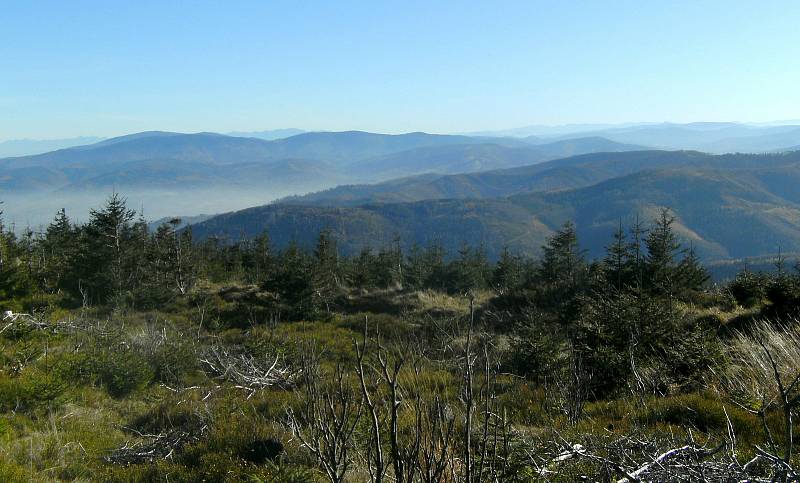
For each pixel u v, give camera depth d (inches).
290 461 181.9
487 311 587.2
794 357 205.9
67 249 908.6
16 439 236.1
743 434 164.1
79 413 289.0
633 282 534.6
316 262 771.4
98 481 199.2
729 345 326.6
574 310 450.9
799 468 123.0
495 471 109.5
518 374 311.1
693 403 200.2
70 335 457.1
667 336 289.0
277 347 416.2
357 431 142.0
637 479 99.1
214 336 530.9
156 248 848.3
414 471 94.3
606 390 260.5
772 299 412.5
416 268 1242.0
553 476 122.7
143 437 254.5
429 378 238.1
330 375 313.3
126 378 345.4
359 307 693.3
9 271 609.3
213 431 237.3
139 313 667.4
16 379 309.9
